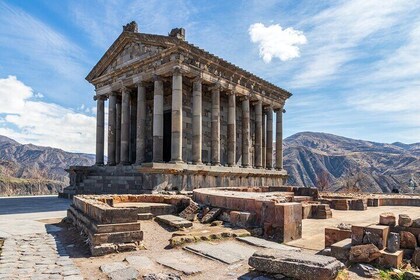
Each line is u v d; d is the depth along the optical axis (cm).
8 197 3566
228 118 3503
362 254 795
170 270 797
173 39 2814
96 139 3753
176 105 2803
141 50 3256
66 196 3334
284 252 775
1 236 1191
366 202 2094
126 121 3388
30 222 1536
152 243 1066
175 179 2656
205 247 977
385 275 733
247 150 3728
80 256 938
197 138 2975
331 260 699
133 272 782
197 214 1452
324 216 1614
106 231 974
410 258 827
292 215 1109
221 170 3111
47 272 788
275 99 4334
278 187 2445
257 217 1204
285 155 18275
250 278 727
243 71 3525
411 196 2522
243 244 1027
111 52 3544
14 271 793
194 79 3053
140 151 3114
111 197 1603
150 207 1456
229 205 1368
